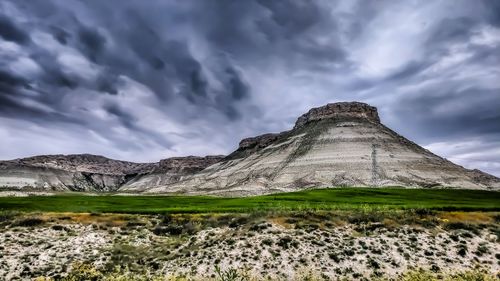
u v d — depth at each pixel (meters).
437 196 98.81
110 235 42.97
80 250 38.00
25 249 37.81
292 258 34.81
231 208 58.94
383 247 37.19
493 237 40.62
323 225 41.88
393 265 34.31
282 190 177.12
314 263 34.16
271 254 35.41
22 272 32.53
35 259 35.38
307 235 39.12
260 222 42.28
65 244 39.41
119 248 38.59
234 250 36.34
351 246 37.22
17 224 44.56
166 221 47.62
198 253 36.34
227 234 40.53
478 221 45.41
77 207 67.88
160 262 34.94
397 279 31.50
